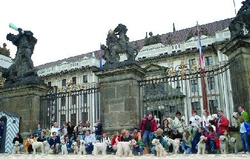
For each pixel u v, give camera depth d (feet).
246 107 32.45
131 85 40.50
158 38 128.88
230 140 32.42
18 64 51.75
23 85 47.88
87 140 40.06
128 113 39.58
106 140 38.09
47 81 134.62
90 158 28.66
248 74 32.96
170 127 38.99
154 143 30.04
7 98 49.93
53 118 52.65
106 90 42.16
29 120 46.57
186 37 136.26
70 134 44.86
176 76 40.73
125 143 31.83
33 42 54.08
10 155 35.86
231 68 36.81
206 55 110.11
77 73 127.85
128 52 42.83
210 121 35.70
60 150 41.37
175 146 33.60
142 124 34.73
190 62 110.93
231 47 35.50
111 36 44.52
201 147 31.91
